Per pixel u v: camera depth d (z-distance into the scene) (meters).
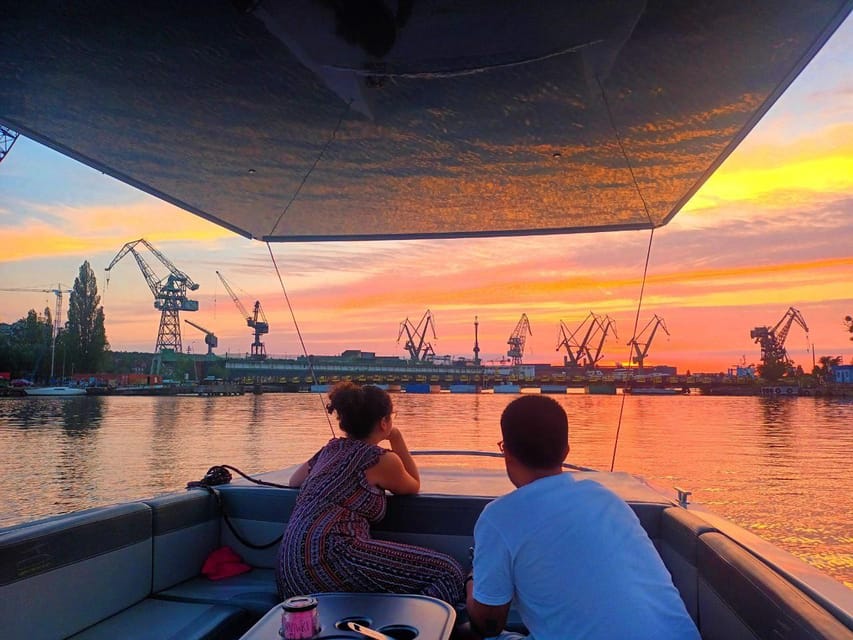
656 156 3.08
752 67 2.28
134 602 2.43
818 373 142.62
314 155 3.10
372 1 1.90
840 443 54.91
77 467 36.94
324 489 2.38
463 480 2.97
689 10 1.92
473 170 3.29
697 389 143.25
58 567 2.10
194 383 130.38
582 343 131.00
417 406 83.62
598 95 2.53
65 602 2.12
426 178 3.38
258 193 3.57
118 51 2.18
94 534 2.25
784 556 1.69
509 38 2.09
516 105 2.63
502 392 125.62
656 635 1.35
